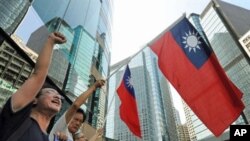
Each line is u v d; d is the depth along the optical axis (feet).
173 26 22.91
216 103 18.92
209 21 414.82
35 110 7.08
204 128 338.34
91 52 98.02
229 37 352.69
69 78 74.49
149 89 443.73
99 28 130.52
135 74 485.15
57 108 7.19
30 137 5.78
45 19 48.08
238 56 335.06
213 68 20.29
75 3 76.84
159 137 365.40
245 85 315.99
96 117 90.27
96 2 120.88
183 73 20.45
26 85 5.54
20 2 43.21
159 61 20.93
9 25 39.37
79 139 12.99
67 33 66.64
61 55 69.26
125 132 373.20
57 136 10.34
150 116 397.80
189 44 21.81
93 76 101.30
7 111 5.01
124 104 20.85
